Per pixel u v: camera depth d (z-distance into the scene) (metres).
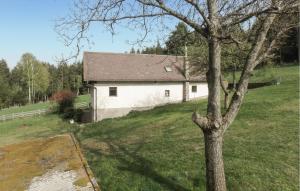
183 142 13.05
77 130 22.64
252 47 7.37
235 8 7.28
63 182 9.41
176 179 9.24
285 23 7.78
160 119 19.50
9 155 13.36
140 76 35.69
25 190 9.18
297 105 16.56
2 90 82.38
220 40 7.19
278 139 11.67
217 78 7.26
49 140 15.34
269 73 34.91
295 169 9.09
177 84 37.56
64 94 42.56
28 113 45.06
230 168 9.45
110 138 16.64
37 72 96.75
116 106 34.50
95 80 33.38
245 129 13.57
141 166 10.67
